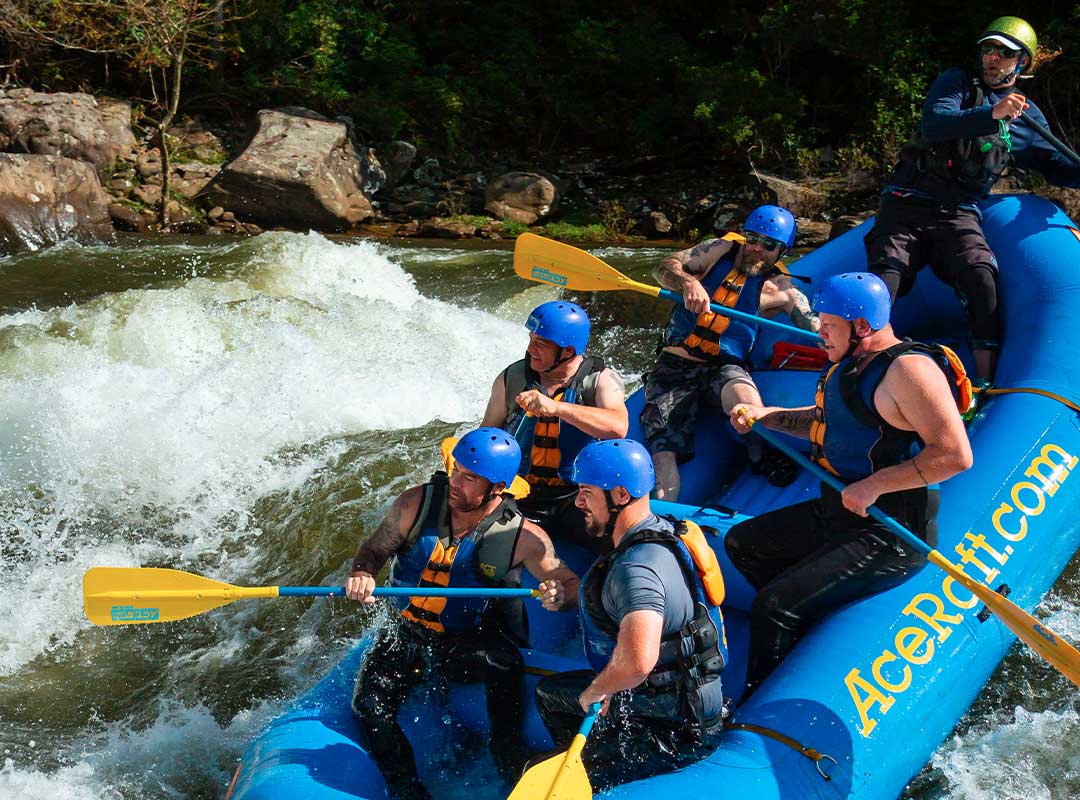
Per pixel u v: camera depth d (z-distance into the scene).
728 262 4.89
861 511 3.38
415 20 17.39
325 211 12.97
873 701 3.43
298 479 6.02
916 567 3.61
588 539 4.19
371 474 5.98
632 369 7.90
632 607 2.96
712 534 4.04
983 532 4.00
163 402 6.63
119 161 13.52
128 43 13.86
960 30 14.88
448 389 7.16
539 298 9.40
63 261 10.57
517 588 3.46
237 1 15.23
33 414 6.50
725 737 3.31
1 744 4.25
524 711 3.58
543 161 15.66
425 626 3.53
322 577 5.26
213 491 5.95
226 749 4.25
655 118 15.34
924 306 5.49
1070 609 4.62
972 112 4.68
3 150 12.59
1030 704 4.23
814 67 15.44
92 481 5.98
